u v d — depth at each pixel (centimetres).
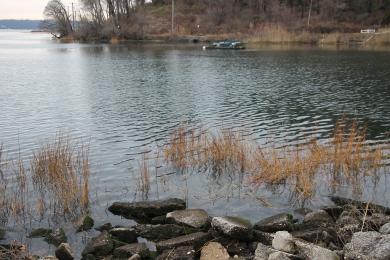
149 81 3469
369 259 771
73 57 5744
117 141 1764
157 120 2134
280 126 2011
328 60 4938
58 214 1095
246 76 3712
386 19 8988
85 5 10062
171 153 1504
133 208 1082
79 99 2691
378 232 891
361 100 2636
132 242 945
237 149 1466
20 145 1700
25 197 1188
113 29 9500
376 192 1223
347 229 928
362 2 9475
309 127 1991
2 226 1037
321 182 1291
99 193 1222
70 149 1563
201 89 3056
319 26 8656
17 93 2898
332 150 1541
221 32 9050
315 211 1051
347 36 7550
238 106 2461
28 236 987
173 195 1217
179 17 10200
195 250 887
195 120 2128
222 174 1379
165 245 890
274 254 802
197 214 1026
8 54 6312
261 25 8819
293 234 920
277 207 1137
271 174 1289
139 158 1541
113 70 4238
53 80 3538
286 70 4097
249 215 1089
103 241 910
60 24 11419
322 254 798
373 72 3903
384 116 2220
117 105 2498
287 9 9525
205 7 10519
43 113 2288
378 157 1412
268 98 2702
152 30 9581
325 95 2806
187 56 5684
